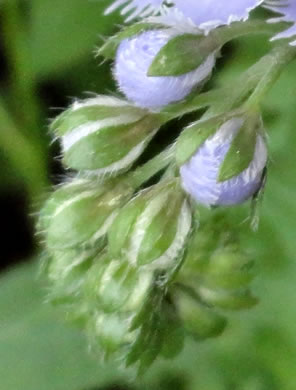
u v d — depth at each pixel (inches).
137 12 1.9
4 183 3.6
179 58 1.9
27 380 3.0
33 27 3.5
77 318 2.3
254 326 3.2
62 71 3.5
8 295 3.1
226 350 3.2
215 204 2.0
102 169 2.1
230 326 3.2
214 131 1.9
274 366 3.2
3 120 3.6
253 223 2.0
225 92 2.1
